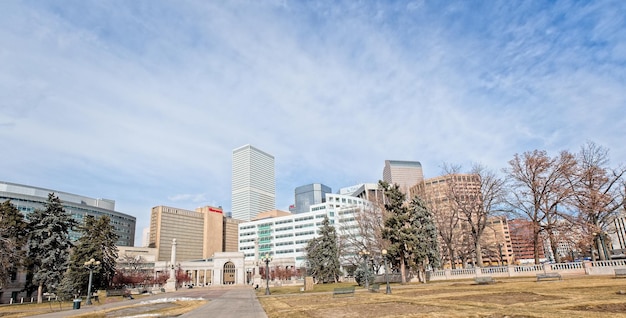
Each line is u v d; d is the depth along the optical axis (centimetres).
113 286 6494
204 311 2342
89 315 2158
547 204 4456
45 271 4956
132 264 10444
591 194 4131
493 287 2891
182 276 11350
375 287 3628
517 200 4650
